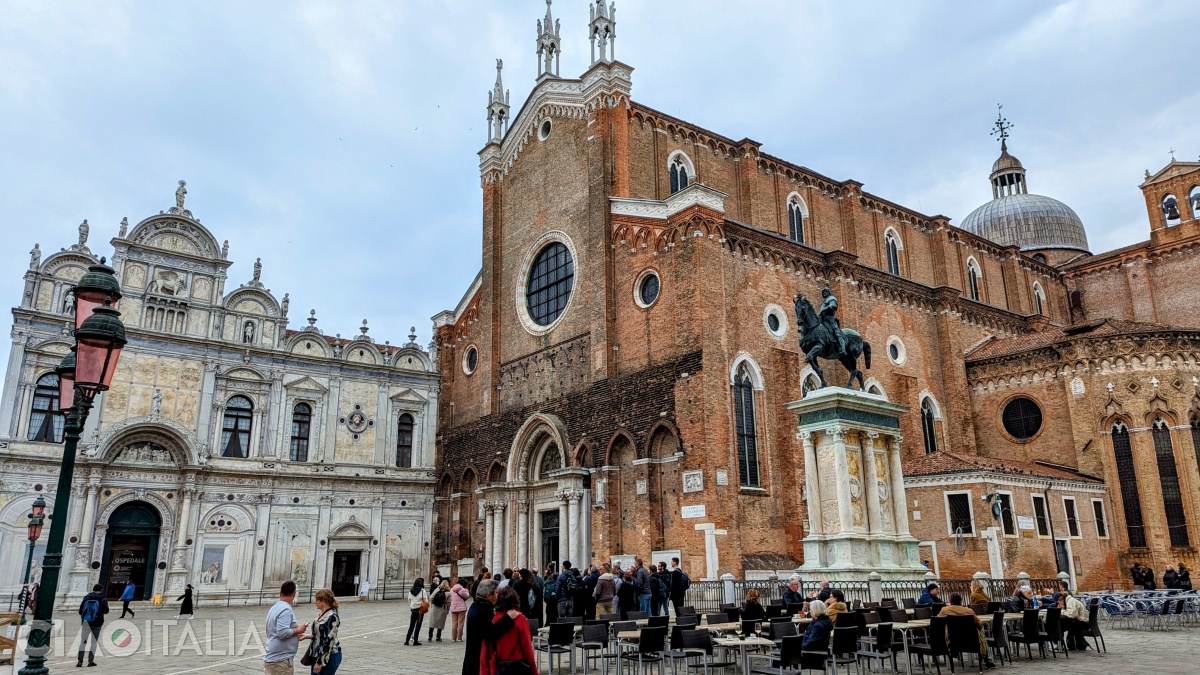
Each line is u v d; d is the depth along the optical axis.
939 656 22.03
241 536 50.53
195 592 48.28
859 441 29.84
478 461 53.31
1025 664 20.91
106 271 15.62
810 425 29.81
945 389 52.50
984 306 57.25
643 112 49.34
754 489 39.69
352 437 55.69
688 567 37.78
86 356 14.25
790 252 45.78
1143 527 45.38
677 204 42.31
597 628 19.17
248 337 53.31
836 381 45.69
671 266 42.09
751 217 51.44
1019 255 68.12
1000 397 52.34
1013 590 32.09
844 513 28.27
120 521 47.50
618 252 45.47
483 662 11.67
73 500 45.75
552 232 50.78
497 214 56.28
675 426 39.88
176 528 48.69
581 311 47.25
